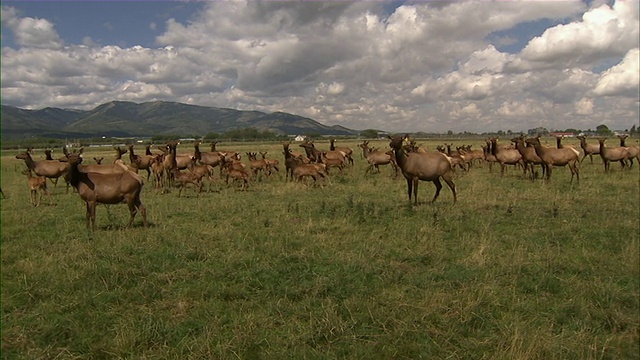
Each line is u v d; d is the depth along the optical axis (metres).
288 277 6.87
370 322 5.38
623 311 5.66
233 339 4.89
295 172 18.66
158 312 5.71
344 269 7.05
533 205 12.66
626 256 7.65
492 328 5.26
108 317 5.56
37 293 6.20
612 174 20.86
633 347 4.91
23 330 5.13
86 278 6.66
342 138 90.88
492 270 7.01
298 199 14.89
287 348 4.81
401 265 7.32
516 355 4.55
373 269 7.06
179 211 12.82
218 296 6.20
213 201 14.58
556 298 6.14
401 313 5.55
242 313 5.67
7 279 6.86
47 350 4.75
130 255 7.91
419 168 12.93
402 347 4.79
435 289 6.27
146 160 21.58
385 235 9.48
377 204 13.09
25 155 18.22
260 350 4.81
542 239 8.92
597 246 8.47
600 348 4.85
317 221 10.98
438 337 5.02
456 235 9.40
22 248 8.62
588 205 12.59
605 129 86.50
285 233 9.52
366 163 30.97
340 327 5.14
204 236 9.48
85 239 9.14
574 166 17.94
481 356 4.68
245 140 76.25
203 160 22.73
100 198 10.02
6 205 14.88
